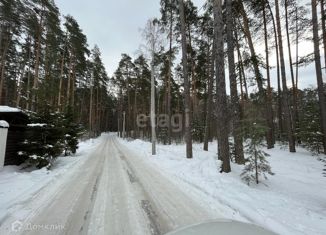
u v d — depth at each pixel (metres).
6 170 8.27
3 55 22.03
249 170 6.89
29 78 23.72
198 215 4.34
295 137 17.61
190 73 22.73
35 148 8.89
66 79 27.61
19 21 19.02
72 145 14.74
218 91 8.41
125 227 3.79
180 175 8.11
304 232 3.57
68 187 6.36
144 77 33.47
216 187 6.32
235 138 9.52
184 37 13.03
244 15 15.00
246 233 2.01
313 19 12.06
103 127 80.50
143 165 10.66
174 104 38.16
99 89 44.12
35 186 6.38
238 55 14.65
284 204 4.96
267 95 17.20
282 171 9.27
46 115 9.33
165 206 4.84
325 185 7.07
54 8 20.14
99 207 4.73
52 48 21.12
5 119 9.83
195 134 26.34
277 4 15.30
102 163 11.28
